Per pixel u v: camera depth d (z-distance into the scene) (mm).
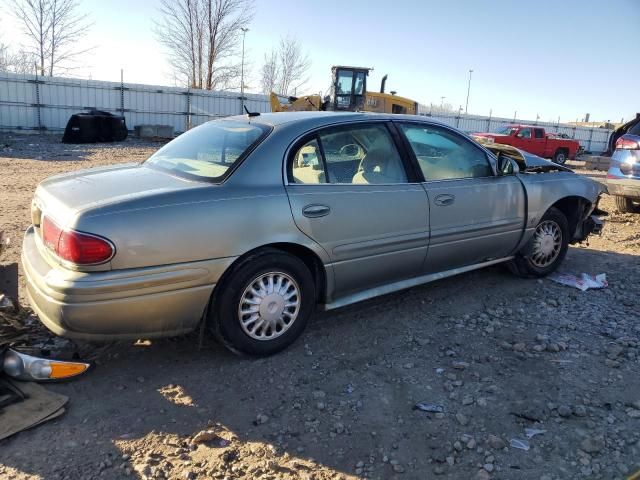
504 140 24578
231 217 3354
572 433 2971
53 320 3074
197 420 3029
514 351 3916
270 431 2951
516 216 4980
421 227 4273
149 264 3115
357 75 21312
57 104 27469
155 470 2627
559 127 40406
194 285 3279
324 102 21672
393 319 4430
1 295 3598
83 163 15266
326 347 3920
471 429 3002
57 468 2613
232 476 2611
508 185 4910
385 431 2975
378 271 4133
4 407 2994
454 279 5434
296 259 3695
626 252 6707
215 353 3773
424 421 3068
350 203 3863
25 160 15336
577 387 3439
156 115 30125
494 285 5289
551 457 2779
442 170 4539
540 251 5375
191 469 2645
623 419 3107
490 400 3277
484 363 3740
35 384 3225
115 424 2963
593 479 2623
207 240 3275
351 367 3652
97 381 3381
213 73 38781
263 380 3453
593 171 23500
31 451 2719
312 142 3836
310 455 2771
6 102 26250
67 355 3586
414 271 4410
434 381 3496
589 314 4613
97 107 28500
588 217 5879
